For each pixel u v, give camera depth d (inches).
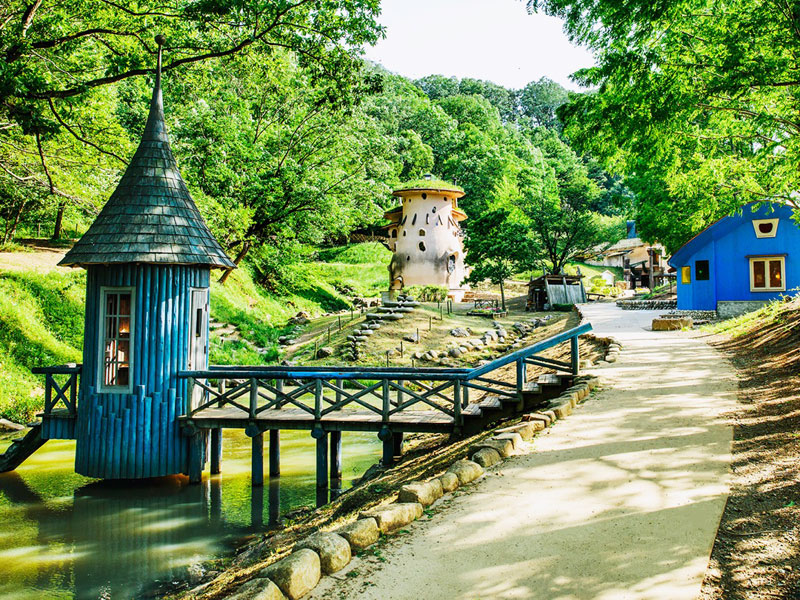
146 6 673.0
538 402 438.3
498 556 191.6
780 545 185.3
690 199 716.7
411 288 1510.8
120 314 474.0
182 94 772.6
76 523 379.6
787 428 295.9
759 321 689.0
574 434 321.7
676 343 665.0
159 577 298.4
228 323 1122.7
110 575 301.0
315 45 661.3
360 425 450.9
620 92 477.1
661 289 1817.2
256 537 351.9
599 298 1855.3
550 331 1046.4
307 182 1446.9
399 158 2534.5
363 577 183.5
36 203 1112.2
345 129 1472.7
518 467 276.1
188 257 472.4
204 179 1254.3
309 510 392.8
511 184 2138.3
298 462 537.6
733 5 442.9
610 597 162.7
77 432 478.0
